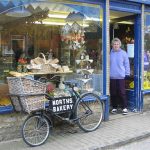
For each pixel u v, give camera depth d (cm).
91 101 566
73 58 597
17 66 539
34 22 559
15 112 502
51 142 499
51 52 578
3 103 502
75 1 571
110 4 618
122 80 655
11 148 473
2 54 528
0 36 528
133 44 691
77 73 596
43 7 550
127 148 492
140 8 672
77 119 529
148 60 704
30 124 486
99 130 558
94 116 571
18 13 530
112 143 493
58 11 570
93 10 600
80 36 607
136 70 684
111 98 673
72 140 507
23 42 550
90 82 607
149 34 703
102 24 609
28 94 459
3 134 499
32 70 542
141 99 682
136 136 527
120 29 726
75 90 556
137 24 680
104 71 612
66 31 593
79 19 600
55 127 548
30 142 480
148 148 491
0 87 510
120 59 646
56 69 566
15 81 462
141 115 664
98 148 477
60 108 504
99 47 614
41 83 472
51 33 579
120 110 677
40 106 475
